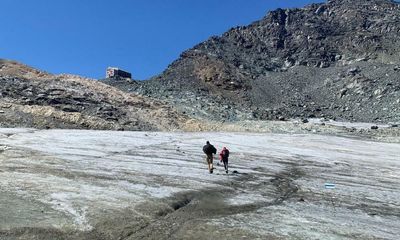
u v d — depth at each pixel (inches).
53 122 3144.7
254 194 1162.0
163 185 1142.3
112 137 2461.9
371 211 1089.4
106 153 1760.6
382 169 2049.7
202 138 2942.9
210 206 965.8
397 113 6176.2
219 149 2325.3
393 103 6579.7
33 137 2150.6
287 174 1637.6
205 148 1457.9
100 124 3353.8
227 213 918.4
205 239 714.2
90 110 3671.3
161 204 914.1
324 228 840.3
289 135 3695.9
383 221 981.2
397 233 868.0
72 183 1061.1
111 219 772.0
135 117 3846.0
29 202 834.2
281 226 828.6
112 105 3986.2
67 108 3560.5
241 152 2258.9
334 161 2235.5
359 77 7770.7
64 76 4756.4
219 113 5359.3
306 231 805.2
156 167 1470.2
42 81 4264.3
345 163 2185.0
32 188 957.2
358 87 7490.2
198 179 1291.8
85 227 718.5
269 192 1221.1
